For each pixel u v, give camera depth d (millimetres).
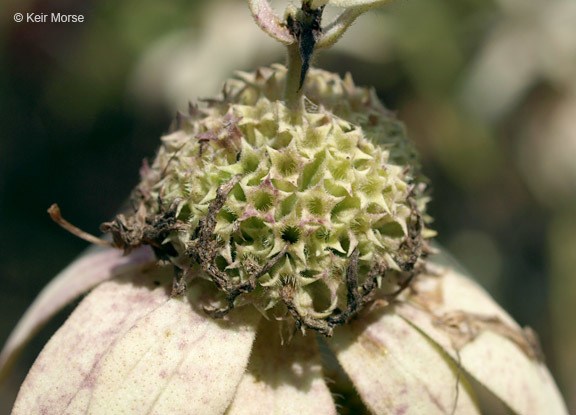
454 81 179
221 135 102
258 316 103
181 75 187
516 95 174
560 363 185
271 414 101
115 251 114
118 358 100
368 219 101
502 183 192
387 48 179
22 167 257
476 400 107
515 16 175
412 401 104
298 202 99
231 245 100
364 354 105
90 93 225
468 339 108
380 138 106
